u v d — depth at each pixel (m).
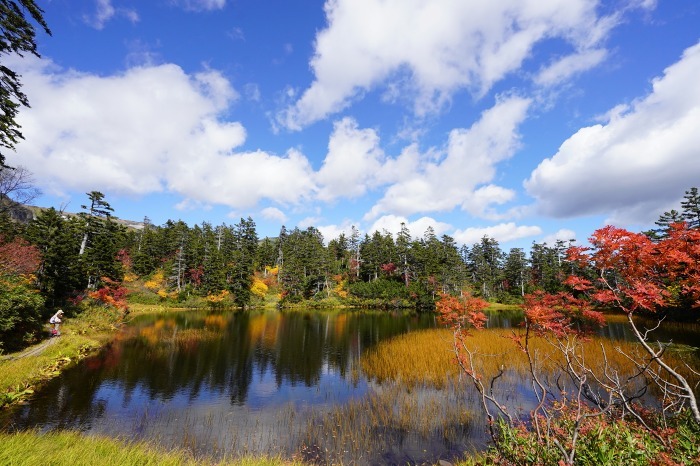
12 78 12.48
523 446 6.41
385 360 21.14
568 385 15.80
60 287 32.94
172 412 13.34
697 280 7.04
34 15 11.84
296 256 82.19
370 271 81.44
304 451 10.45
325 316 51.62
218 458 9.80
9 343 18.72
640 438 6.15
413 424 12.24
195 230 91.69
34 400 13.72
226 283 65.88
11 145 13.23
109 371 18.34
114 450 7.95
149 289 64.25
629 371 17.14
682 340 25.62
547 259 77.00
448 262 78.62
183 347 25.23
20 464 6.11
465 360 18.19
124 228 72.56
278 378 18.20
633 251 6.88
